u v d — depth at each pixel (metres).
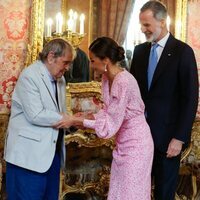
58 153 2.97
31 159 2.69
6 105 4.18
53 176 2.95
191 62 2.84
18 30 4.19
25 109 2.70
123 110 2.65
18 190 2.74
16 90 2.79
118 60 2.73
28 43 4.19
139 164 2.68
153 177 3.29
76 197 4.41
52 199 2.96
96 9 4.27
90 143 3.81
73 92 4.05
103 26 4.28
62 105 2.97
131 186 2.67
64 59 2.74
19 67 4.20
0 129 4.00
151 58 2.99
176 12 4.45
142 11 2.83
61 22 4.17
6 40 4.18
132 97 2.68
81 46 4.21
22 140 2.70
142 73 3.03
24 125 2.74
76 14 4.23
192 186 4.23
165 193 2.91
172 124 2.91
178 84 2.90
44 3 4.12
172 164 2.91
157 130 2.90
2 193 3.97
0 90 4.17
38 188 2.75
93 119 2.81
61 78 2.97
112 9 4.31
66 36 4.13
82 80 4.18
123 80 2.65
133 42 4.32
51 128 2.76
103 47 2.67
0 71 4.17
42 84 2.72
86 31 4.24
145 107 2.98
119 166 2.74
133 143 2.70
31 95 2.68
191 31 4.55
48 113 2.71
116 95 2.65
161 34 2.94
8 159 2.73
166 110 2.90
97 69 2.74
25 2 4.20
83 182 4.10
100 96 4.11
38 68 2.76
